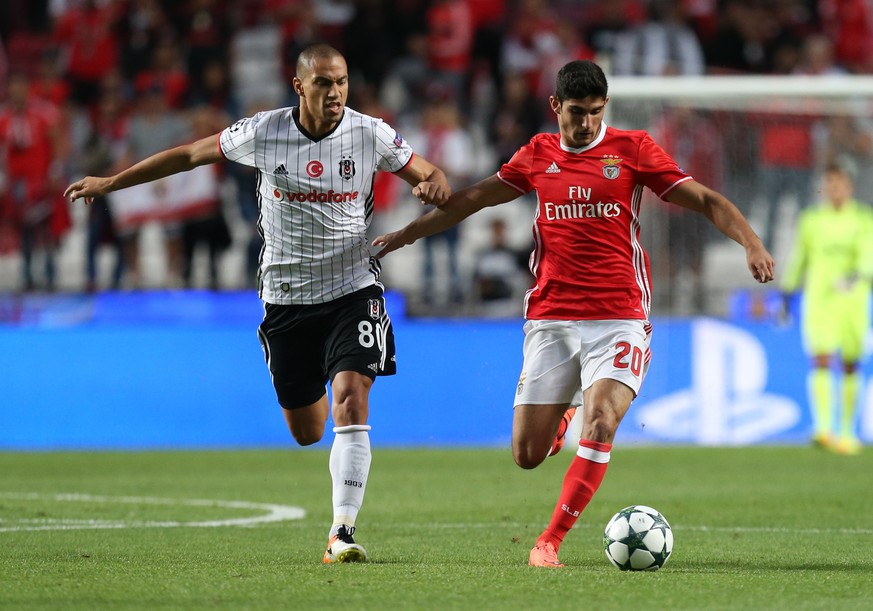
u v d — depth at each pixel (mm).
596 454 21188
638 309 21953
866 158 62719
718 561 22281
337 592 17875
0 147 59688
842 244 51312
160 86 62000
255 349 53844
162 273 62531
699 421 54500
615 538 20578
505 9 70500
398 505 33312
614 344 21609
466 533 27234
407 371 53938
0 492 36656
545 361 22141
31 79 69312
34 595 17625
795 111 60969
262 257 23547
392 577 19422
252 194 58938
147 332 53406
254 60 69062
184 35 68438
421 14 69312
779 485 38500
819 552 23719
